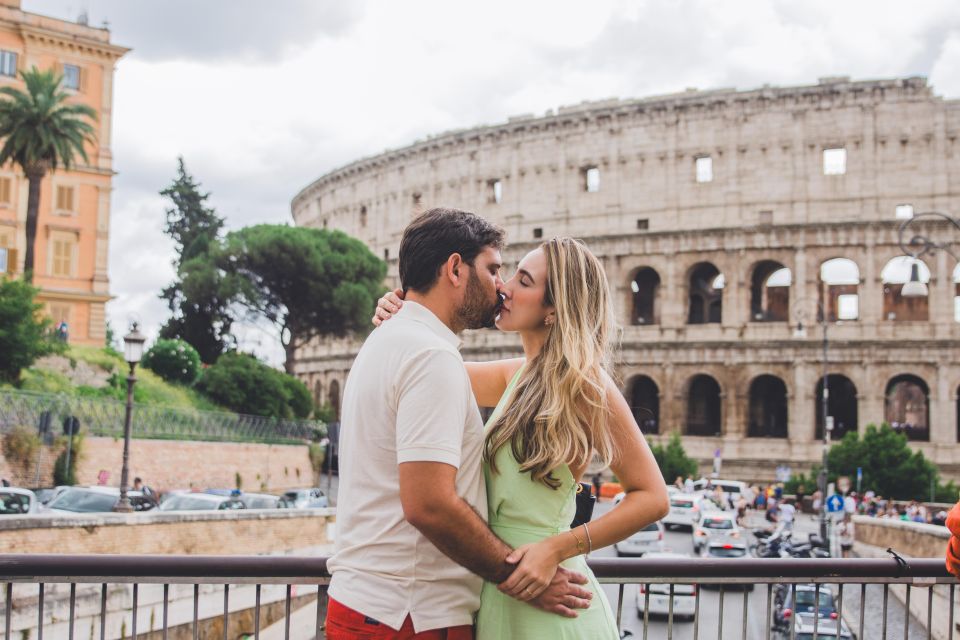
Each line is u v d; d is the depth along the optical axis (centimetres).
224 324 10594
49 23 9238
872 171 9375
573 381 711
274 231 9925
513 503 719
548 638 702
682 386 9700
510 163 11094
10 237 8975
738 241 9588
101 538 3086
